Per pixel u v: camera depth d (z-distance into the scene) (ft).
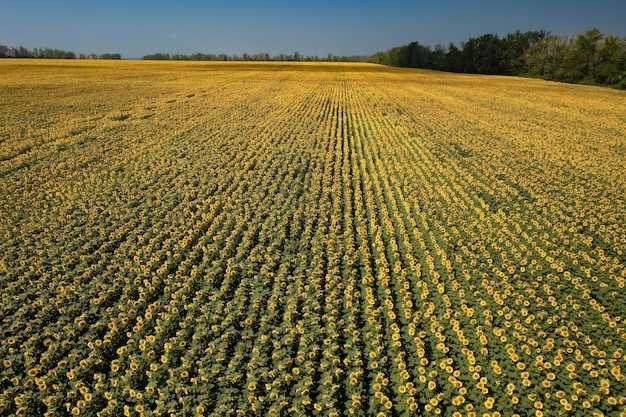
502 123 121.60
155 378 30.81
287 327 36.06
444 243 51.62
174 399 29.07
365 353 33.81
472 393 29.96
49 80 192.44
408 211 58.85
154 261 45.50
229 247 48.57
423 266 46.50
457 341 35.14
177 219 56.18
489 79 292.61
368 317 37.81
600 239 53.67
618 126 121.70
